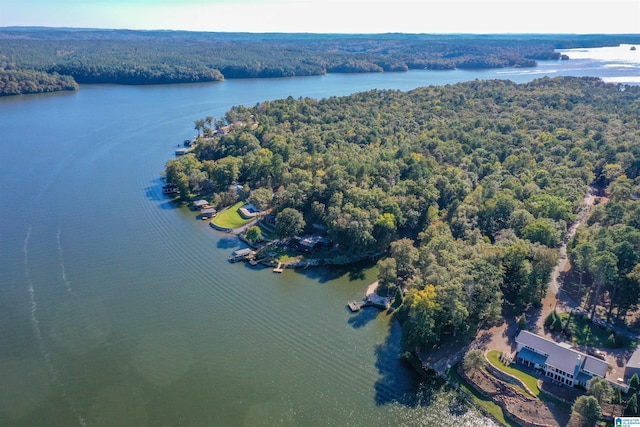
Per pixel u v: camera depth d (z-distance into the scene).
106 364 140.00
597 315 154.25
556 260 160.12
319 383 132.38
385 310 165.50
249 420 120.56
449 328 148.25
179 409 124.12
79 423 120.19
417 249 186.12
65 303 167.88
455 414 121.50
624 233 169.25
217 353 144.25
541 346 131.50
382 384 131.88
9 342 148.50
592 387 114.62
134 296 172.88
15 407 124.94
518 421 117.62
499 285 159.50
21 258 195.75
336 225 199.62
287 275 189.25
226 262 198.12
